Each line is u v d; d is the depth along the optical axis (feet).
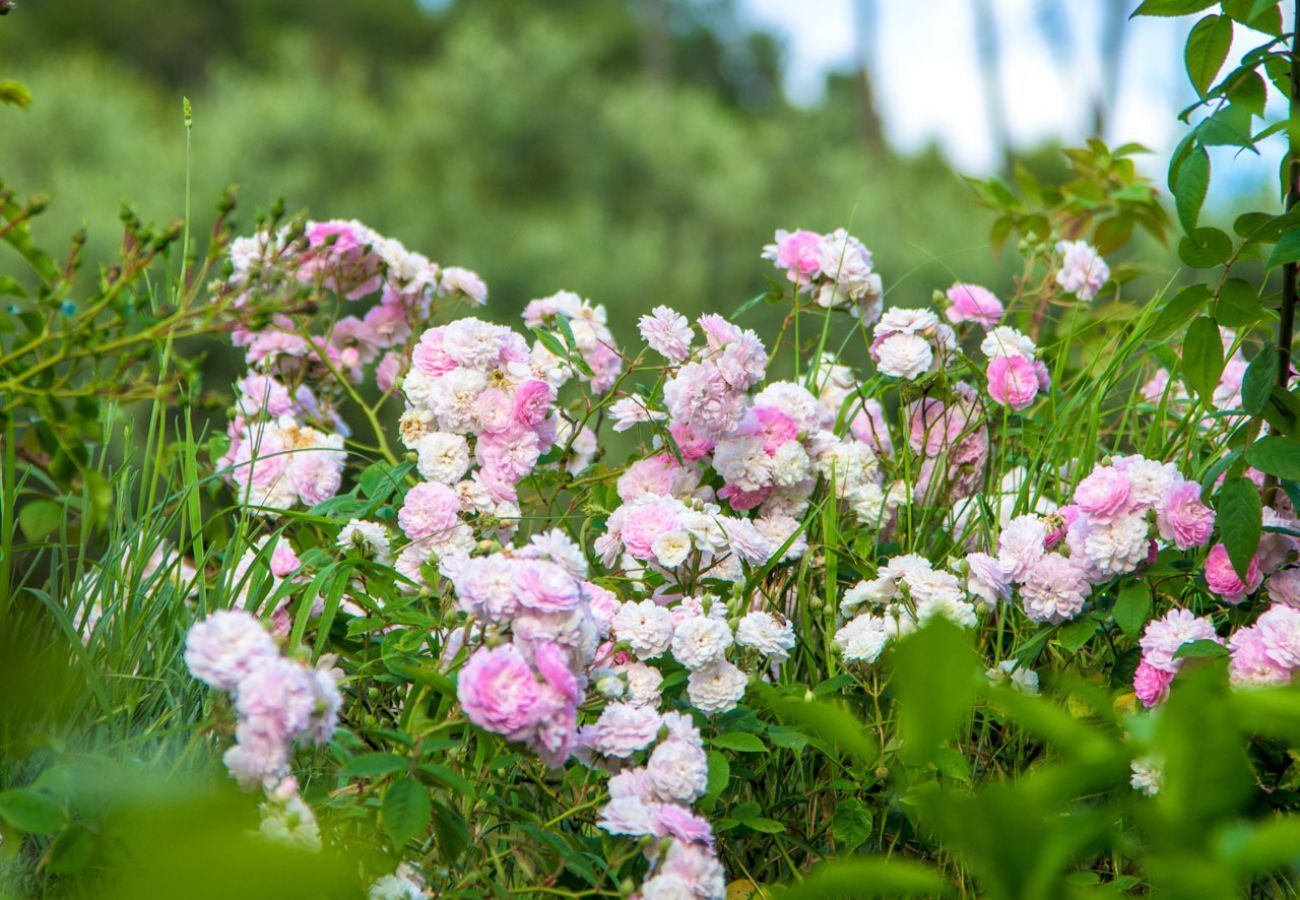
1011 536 5.75
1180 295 5.72
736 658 5.65
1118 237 7.56
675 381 5.94
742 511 6.12
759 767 5.68
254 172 23.85
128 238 5.40
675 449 6.00
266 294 5.70
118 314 5.38
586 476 6.39
